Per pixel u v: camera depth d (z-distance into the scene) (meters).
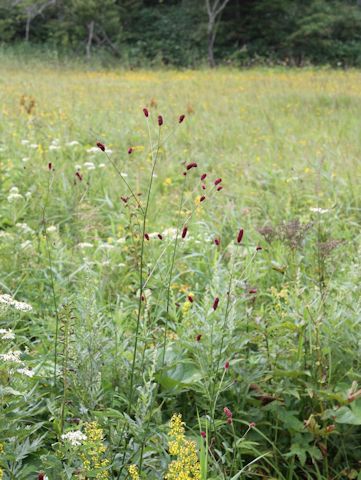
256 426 3.37
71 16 33.06
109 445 2.77
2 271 4.79
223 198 7.04
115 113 12.01
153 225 6.20
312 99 14.92
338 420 3.26
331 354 3.62
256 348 3.83
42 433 3.04
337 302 3.90
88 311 3.28
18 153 8.15
